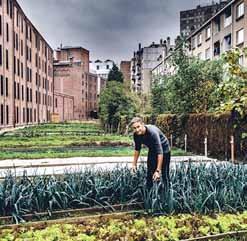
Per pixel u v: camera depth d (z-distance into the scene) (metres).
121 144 25.52
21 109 50.06
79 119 86.19
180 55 23.98
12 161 16.09
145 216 6.72
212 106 19.78
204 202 6.78
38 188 7.12
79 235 5.64
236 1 32.16
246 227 6.06
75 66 85.75
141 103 40.16
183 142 22.45
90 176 7.88
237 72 9.01
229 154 16.19
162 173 7.68
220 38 36.00
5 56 41.31
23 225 6.24
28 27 54.38
